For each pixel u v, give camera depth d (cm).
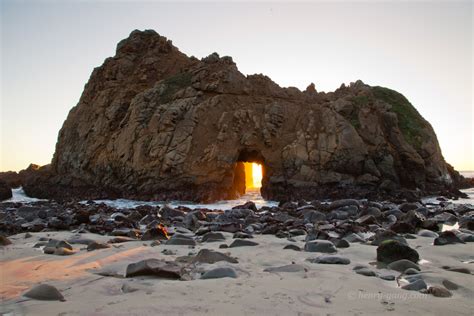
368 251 877
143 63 4025
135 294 534
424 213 1808
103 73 4169
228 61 3653
